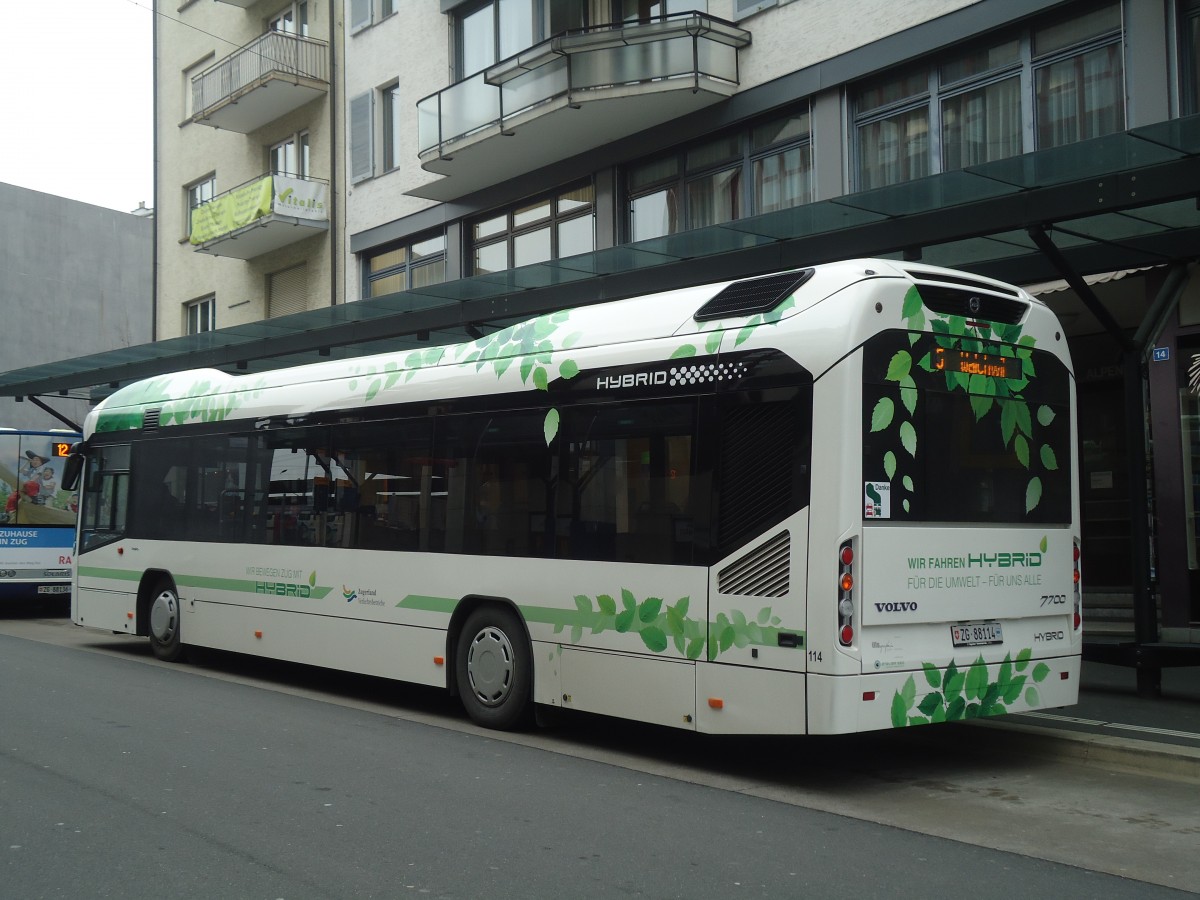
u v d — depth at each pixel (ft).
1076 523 26.22
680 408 25.08
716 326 24.88
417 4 74.90
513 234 68.85
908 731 28.53
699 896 16.38
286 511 36.81
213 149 96.99
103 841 18.90
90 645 49.26
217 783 23.03
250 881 16.84
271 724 30.01
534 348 29.14
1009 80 44.96
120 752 25.93
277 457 37.50
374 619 32.96
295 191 81.51
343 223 82.17
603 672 26.18
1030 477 25.32
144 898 16.10
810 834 19.84
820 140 51.24
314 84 82.94
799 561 22.47
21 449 62.64
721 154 56.49
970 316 24.56
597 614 26.40
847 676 21.89
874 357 22.79
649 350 26.02
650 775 24.57
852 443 22.29
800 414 22.79
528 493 28.53
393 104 78.28
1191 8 39.42
